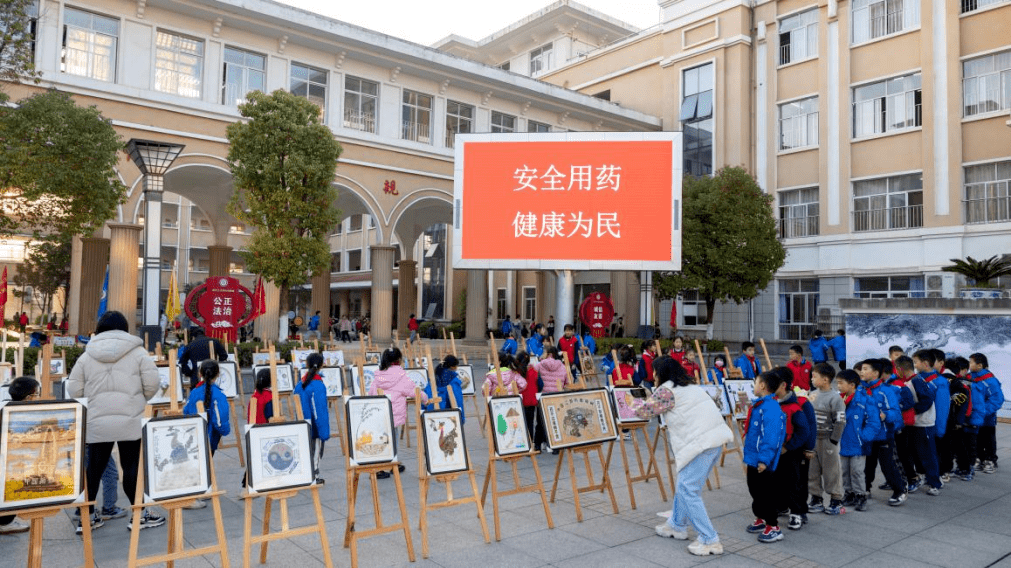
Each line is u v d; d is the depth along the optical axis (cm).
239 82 2220
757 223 2452
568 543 630
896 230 2605
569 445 699
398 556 588
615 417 771
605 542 636
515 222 1647
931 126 2522
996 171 2389
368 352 1738
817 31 2883
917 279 2552
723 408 923
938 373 880
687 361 1195
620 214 1622
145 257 1470
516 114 2922
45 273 3328
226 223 2720
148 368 628
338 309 5250
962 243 2425
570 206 1634
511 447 661
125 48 1981
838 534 673
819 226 2841
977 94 2447
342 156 2400
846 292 2720
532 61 4478
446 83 2662
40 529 462
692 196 2570
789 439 670
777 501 685
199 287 1677
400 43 2488
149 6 2027
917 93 2592
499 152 1661
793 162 2950
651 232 1617
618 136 1633
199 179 2423
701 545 605
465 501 617
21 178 1337
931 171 2516
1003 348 1438
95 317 2009
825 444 744
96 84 1903
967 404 923
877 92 2714
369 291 4847
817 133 2881
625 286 3338
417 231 3388
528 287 4025
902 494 785
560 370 1070
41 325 3616
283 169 1805
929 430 843
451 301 4291
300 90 2345
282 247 1783
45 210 1513
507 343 1593
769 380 639
